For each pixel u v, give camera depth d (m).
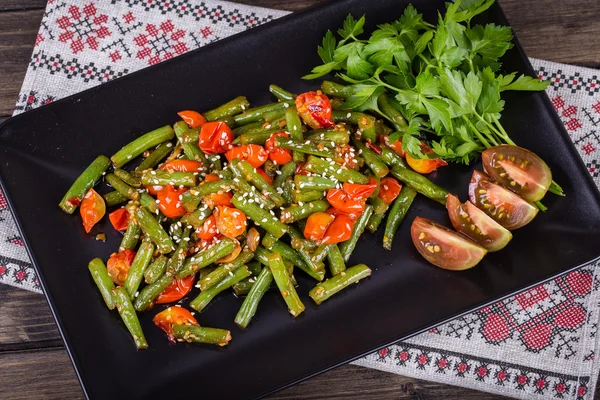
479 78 0.74
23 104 0.80
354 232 0.74
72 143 0.76
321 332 0.73
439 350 0.77
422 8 0.79
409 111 0.75
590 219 0.74
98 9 0.82
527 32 0.82
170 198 0.73
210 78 0.78
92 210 0.74
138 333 0.72
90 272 0.74
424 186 0.75
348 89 0.75
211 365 0.73
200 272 0.73
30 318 0.78
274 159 0.74
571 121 0.80
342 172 0.73
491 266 0.74
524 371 0.77
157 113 0.77
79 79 0.81
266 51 0.78
